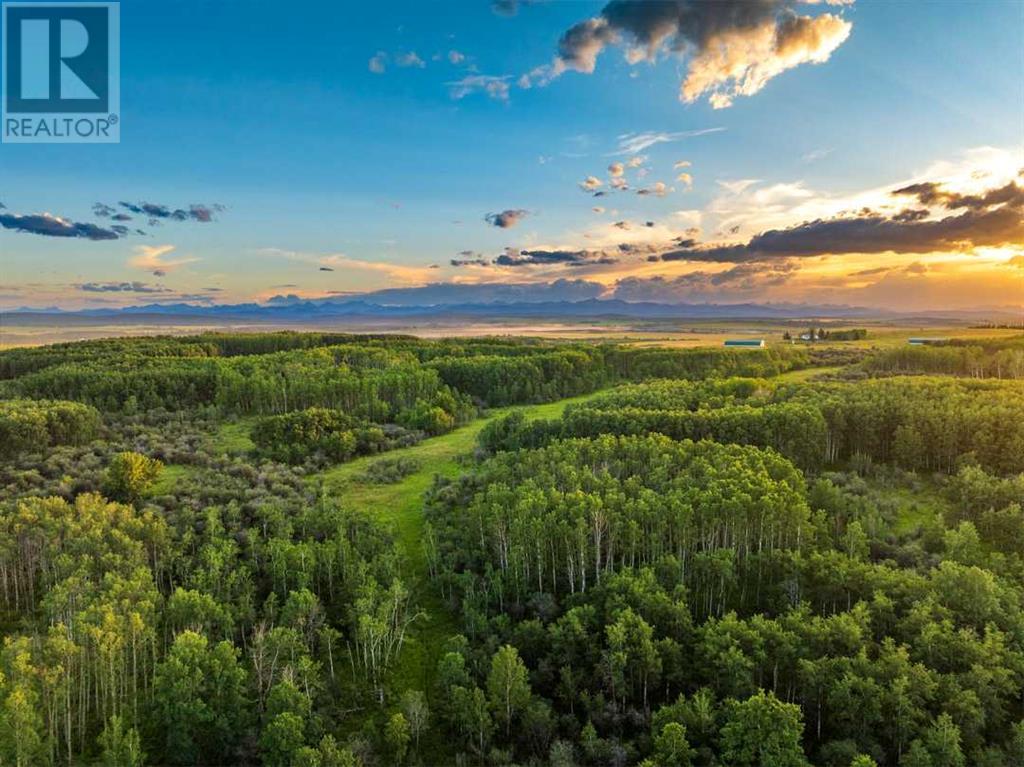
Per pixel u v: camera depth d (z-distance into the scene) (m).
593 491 94.50
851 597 75.94
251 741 59.47
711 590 80.00
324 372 198.38
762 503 82.62
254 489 113.69
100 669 62.62
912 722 56.56
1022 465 110.19
